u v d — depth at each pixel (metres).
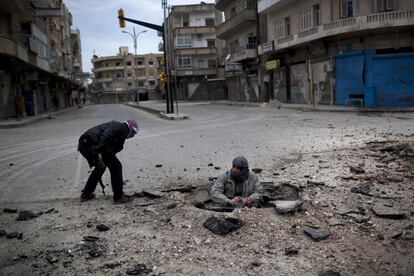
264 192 6.76
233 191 6.32
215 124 21.53
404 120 18.66
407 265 4.25
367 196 6.48
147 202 6.63
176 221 5.56
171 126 21.50
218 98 73.31
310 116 23.94
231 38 53.97
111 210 6.26
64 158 11.97
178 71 71.88
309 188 7.05
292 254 4.54
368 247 4.69
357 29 26.48
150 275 4.14
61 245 4.97
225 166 9.52
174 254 4.61
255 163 9.71
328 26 28.52
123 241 5.01
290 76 38.00
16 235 5.31
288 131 16.22
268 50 38.16
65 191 7.75
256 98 48.00
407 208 5.84
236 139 14.41
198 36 73.12
